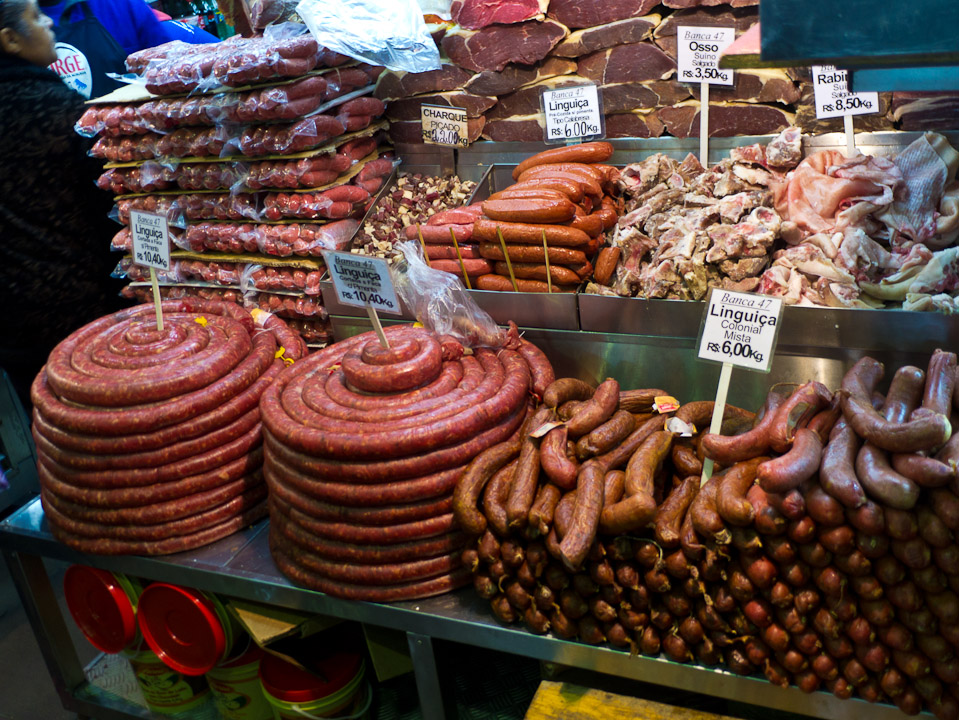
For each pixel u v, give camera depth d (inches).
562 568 85.1
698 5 123.3
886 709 78.4
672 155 135.7
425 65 135.0
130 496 107.3
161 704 130.5
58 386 108.4
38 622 132.5
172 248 147.7
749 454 81.6
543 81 137.9
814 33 47.8
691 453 92.0
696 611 82.4
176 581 110.6
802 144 121.0
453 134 144.9
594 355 116.2
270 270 135.7
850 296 101.1
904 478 70.0
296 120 125.5
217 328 119.7
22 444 188.7
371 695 119.3
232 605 110.0
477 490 88.9
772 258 109.7
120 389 103.9
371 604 97.4
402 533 92.6
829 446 78.2
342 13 128.9
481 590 89.7
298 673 116.0
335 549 95.7
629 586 82.3
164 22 191.6
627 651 87.1
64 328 157.2
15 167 139.5
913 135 119.1
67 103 142.6
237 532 113.3
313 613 106.9
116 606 119.8
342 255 98.3
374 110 139.9
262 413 101.7
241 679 121.1
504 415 95.5
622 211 128.3
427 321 111.3
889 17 45.6
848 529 72.7
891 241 106.7
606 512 79.9
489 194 143.9
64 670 136.6
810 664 78.9
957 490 69.8
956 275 99.7
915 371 80.7
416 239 126.4
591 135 136.9
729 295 86.2
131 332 115.2
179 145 135.0
